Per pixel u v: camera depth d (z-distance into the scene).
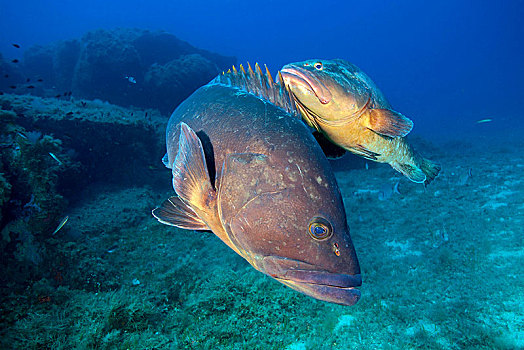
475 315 5.04
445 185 12.36
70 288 6.04
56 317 5.01
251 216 1.48
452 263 6.68
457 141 25.00
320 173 1.55
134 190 11.80
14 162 6.75
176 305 6.02
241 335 5.03
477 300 5.38
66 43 23.80
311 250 1.42
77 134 11.13
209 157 1.75
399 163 3.50
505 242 7.18
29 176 6.70
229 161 1.63
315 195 1.49
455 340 4.62
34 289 5.50
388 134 2.71
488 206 9.61
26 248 6.14
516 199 9.73
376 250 7.86
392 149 3.24
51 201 6.74
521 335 4.50
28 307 5.13
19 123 10.29
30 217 6.38
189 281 6.70
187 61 22.30
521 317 4.82
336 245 1.43
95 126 11.41
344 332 5.05
